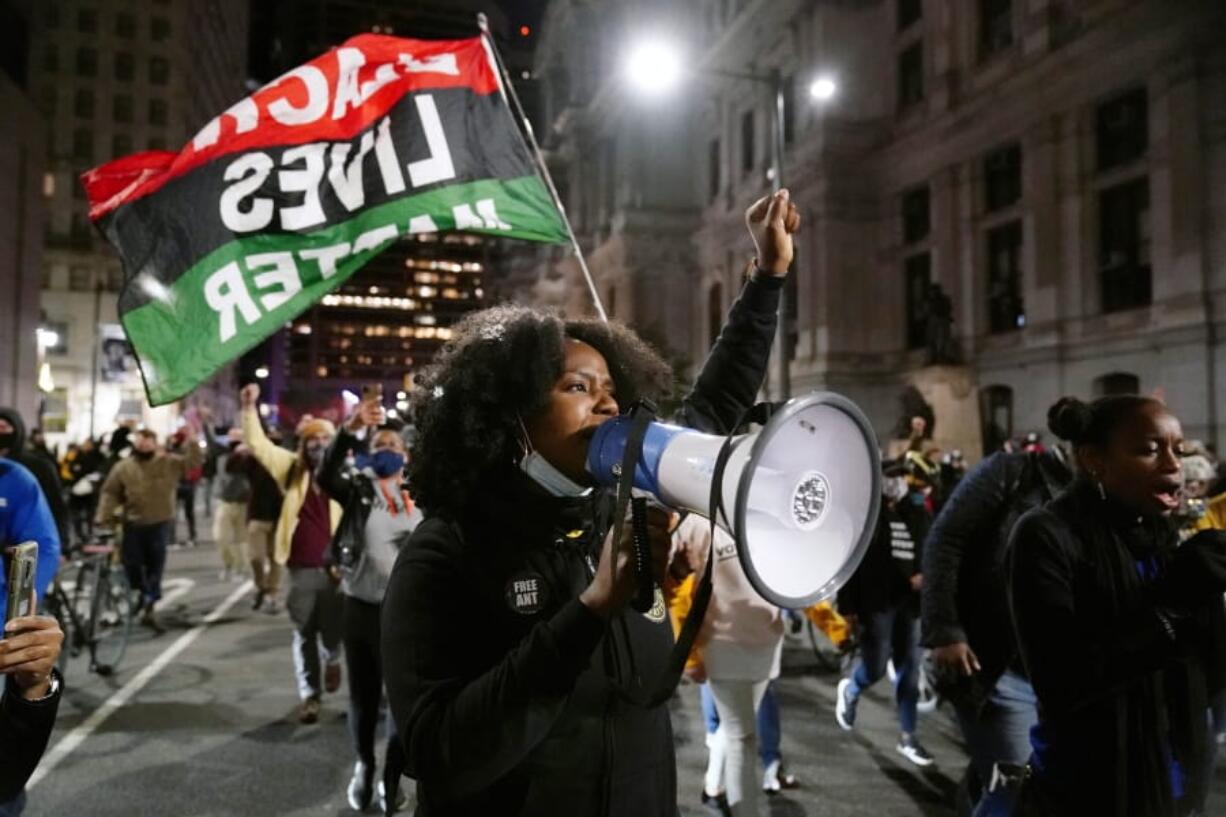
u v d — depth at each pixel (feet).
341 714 19.24
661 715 5.49
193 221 13.06
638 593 4.17
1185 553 6.51
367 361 444.55
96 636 23.15
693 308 127.03
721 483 3.60
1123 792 6.70
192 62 206.90
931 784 15.43
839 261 88.43
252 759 16.47
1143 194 62.08
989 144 74.33
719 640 11.89
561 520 5.22
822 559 3.91
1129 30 61.05
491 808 4.89
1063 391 66.85
